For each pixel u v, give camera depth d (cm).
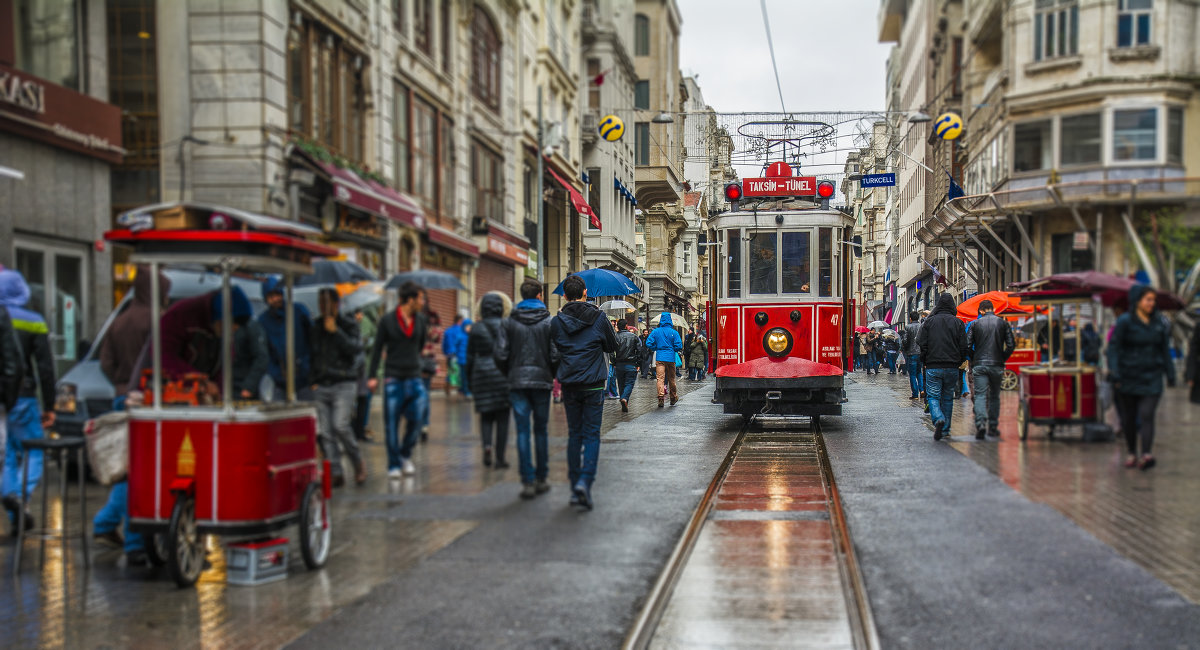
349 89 2073
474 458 1148
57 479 1049
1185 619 495
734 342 1628
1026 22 1102
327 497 655
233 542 610
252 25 1684
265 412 604
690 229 7694
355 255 2008
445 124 2619
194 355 725
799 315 1603
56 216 1389
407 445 1018
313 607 546
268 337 918
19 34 1355
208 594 578
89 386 987
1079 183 1035
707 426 1550
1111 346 916
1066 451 1088
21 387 771
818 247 1606
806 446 1266
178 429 604
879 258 8256
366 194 1780
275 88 1734
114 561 671
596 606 538
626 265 4916
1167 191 987
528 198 3475
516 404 875
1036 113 1088
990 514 746
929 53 3578
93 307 1467
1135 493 817
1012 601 529
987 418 1254
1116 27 1014
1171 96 1001
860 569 600
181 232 610
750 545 682
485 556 655
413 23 2398
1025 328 1312
